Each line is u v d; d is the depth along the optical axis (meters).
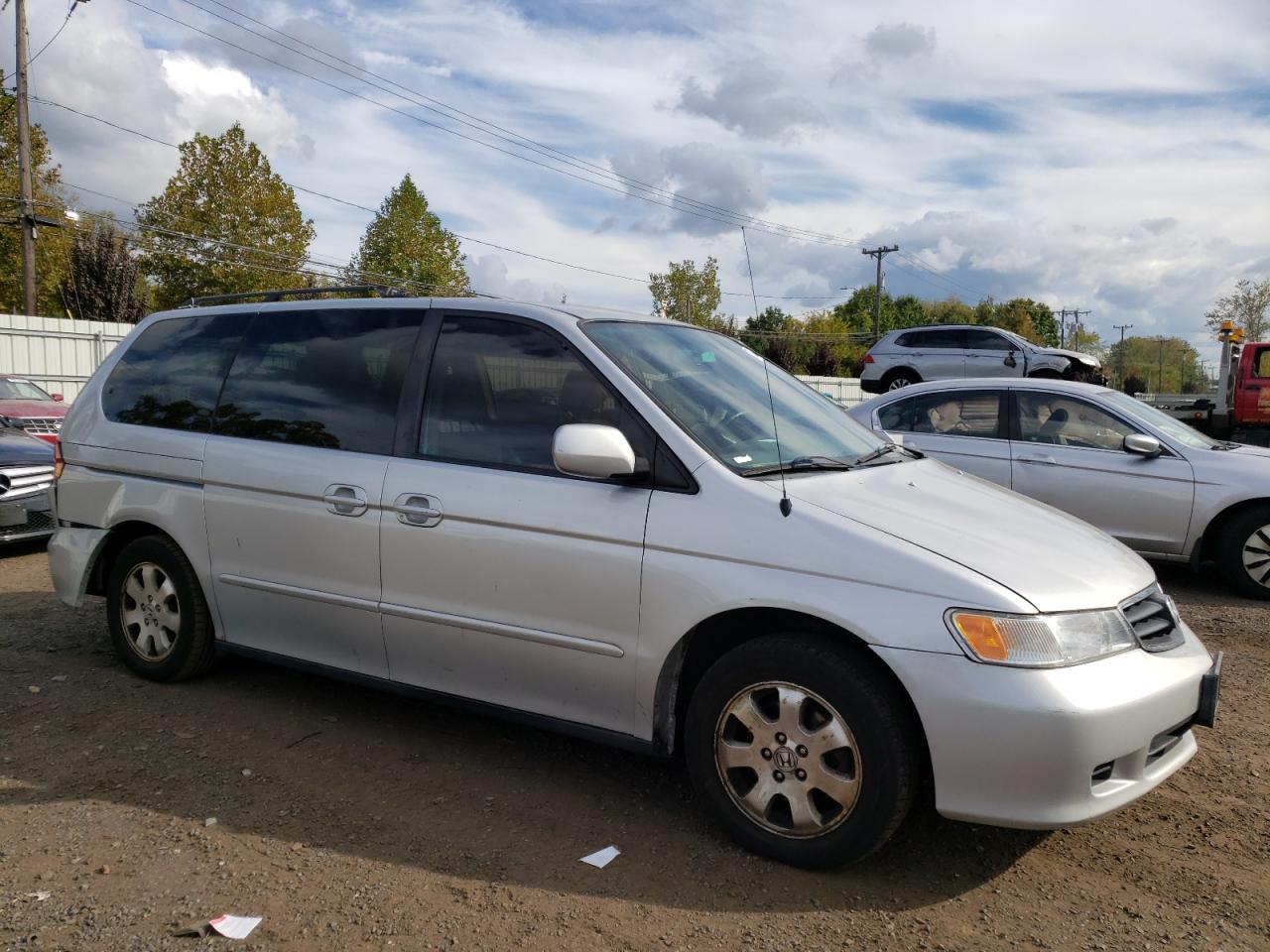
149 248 36.88
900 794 2.91
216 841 3.24
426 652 3.81
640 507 3.33
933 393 8.20
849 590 2.97
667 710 3.33
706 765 3.23
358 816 3.44
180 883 2.98
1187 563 7.14
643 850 3.22
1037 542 3.24
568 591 3.42
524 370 3.74
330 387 4.20
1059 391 7.71
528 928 2.76
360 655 4.03
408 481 3.80
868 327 91.44
